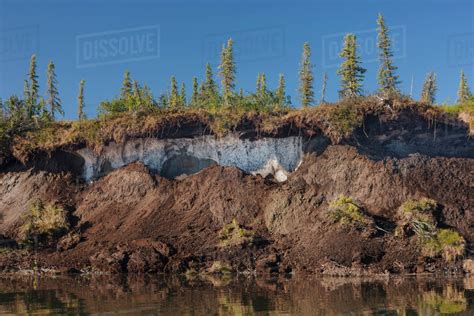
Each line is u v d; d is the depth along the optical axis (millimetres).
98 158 58312
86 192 56594
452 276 40250
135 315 26766
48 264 47219
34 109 67250
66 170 58531
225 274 43688
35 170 58438
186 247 47281
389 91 58344
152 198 54188
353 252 43156
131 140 57812
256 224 50031
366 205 49781
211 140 57125
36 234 50906
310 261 43938
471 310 26859
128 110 64125
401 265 42250
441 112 55938
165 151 57438
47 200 56000
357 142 54625
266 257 45094
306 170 53656
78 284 38531
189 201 53062
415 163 52531
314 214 49000
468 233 45750
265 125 56062
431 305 28172
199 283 38312
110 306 29234
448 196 49719
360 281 38094
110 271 45281
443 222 46750
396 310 27078
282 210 49906
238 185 53656
